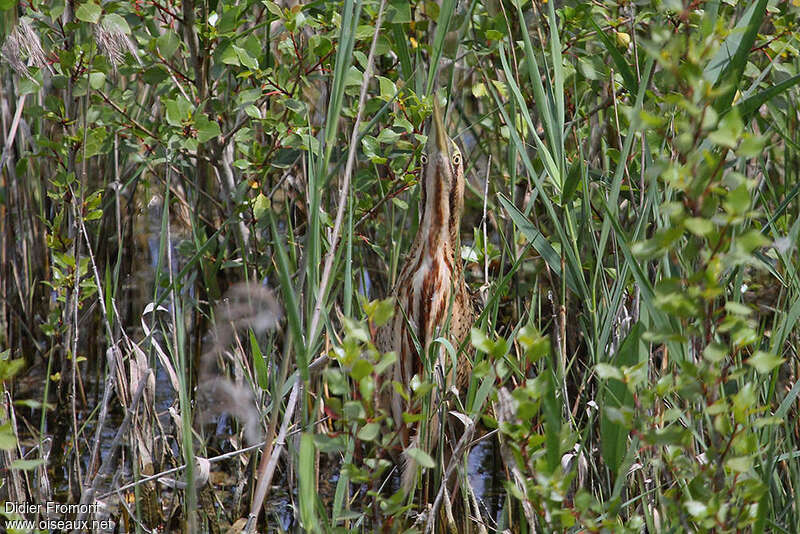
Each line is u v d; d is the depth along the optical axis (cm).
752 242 370
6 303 978
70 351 833
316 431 706
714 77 568
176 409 721
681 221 379
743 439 414
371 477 458
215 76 732
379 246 802
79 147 759
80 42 825
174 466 736
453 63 713
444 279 729
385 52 712
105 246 936
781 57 780
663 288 395
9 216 963
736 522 415
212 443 866
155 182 941
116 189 763
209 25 730
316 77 751
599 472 637
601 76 748
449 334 711
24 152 874
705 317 394
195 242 762
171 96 797
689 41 380
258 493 519
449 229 732
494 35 706
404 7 683
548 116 612
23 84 688
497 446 802
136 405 635
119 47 714
